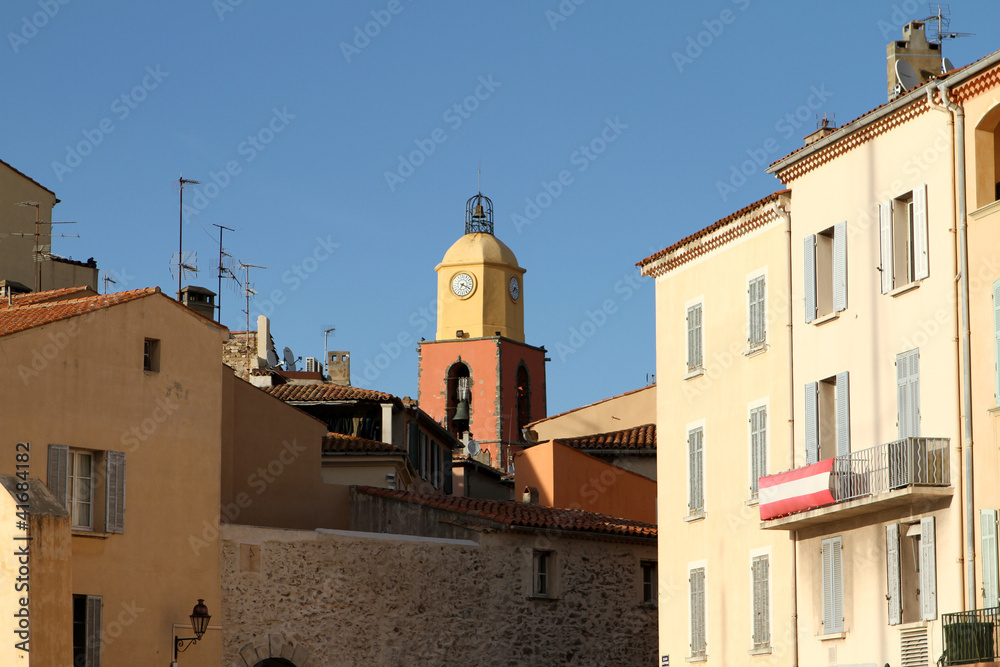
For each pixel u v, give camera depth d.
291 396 53.22
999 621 27.09
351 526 45.22
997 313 28.19
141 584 36.06
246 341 63.78
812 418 33.00
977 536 28.17
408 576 41.12
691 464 37.75
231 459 43.72
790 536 33.62
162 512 36.84
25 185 56.47
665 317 39.47
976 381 28.61
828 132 34.19
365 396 52.78
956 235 29.31
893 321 30.88
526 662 42.41
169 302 37.91
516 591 42.72
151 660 36.03
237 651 38.09
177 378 37.78
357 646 39.97
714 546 36.56
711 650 36.38
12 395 33.88
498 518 42.50
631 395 56.72
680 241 38.44
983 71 28.72
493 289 93.38
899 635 29.78
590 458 50.78
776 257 34.91
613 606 44.41
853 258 32.19
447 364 90.69
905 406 30.30
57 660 30.06
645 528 45.84
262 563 38.91
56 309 37.00
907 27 35.41
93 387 35.62
